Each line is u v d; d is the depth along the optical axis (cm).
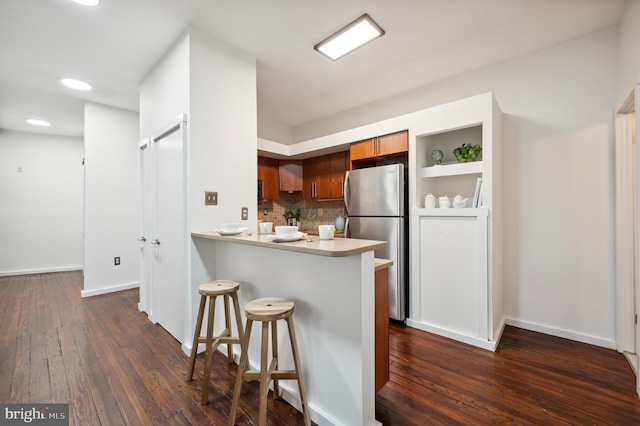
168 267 261
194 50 229
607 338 237
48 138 536
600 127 240
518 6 211
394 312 291
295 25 230
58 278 486
